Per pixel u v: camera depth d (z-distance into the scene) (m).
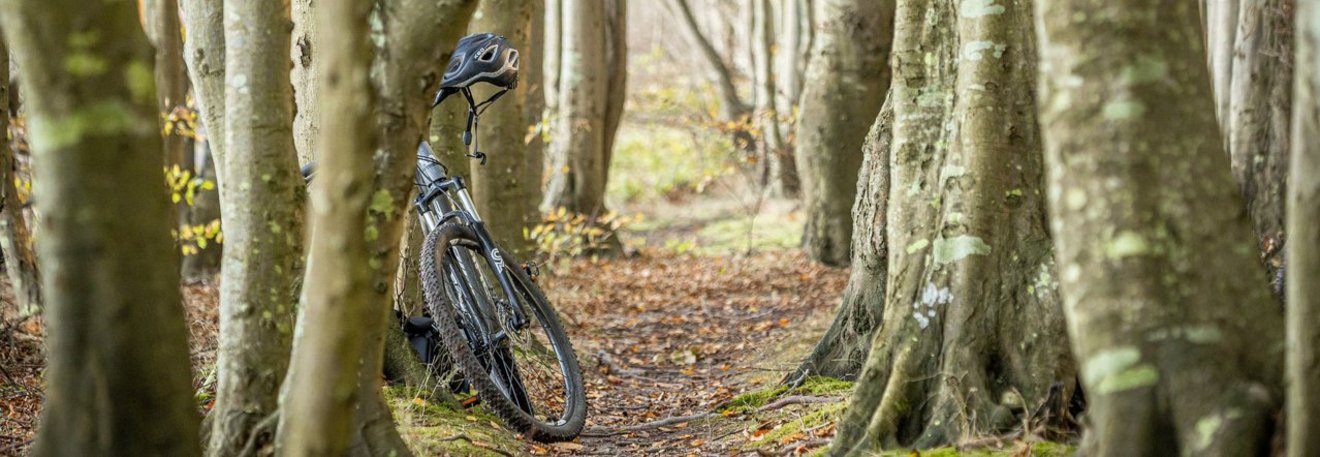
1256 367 2.55
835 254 12.70
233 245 3.66
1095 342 2.57
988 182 4.05
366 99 2.69
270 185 3.66
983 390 3.87
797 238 15.48
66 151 2.43
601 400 6.11
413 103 3.20
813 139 12.70
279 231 3.68
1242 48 7.66
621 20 14.78
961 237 4.05
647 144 23.88
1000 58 4.07
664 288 11.61
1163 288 2.52
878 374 4.06
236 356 3.62
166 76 9.23
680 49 27.11
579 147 14.20
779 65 20.86
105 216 2.47
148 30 9.20
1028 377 3.89
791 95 18.36
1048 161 2.62
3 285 8.47
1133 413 2.54
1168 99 2.50
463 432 4.39
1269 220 7.50
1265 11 7.59
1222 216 2.56
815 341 7.09
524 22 8.95
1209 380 2.50
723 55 24.81
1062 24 2.51
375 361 3.65
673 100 23.84
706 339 8.47
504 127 8.92
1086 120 2.50
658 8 28.47
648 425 5.20
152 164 2.55
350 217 2.69
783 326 8.64
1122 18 2.46
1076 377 3.89
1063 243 2.59
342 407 2.76
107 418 2.53
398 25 3.13
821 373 5.74
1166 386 2.53
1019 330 3.96
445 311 4.43
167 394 2.59
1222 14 8.02
